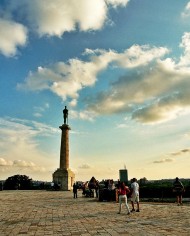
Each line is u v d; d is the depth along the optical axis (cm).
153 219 1410
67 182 5812
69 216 1595
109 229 1154
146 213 1661
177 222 1298
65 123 6191
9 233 1121
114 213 1692
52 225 1293
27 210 1938
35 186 6819
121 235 1024
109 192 2675
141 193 2848
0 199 3053
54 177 5869
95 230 1140
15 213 1772
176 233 1038
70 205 2275
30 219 1502
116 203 2403
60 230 1162
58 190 5650
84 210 1886
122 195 1672
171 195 2681
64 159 5988
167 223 1275
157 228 1149
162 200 2503
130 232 1077
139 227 1183
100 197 2684
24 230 1180
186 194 2675
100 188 2875
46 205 2303
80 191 5191
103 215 1609
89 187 3328
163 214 1595
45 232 1127
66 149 6044
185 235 1000
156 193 2752
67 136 6119
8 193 4462
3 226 1292
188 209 1816
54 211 1856
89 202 2564
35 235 1069
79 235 1050
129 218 1465
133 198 1759
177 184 2123
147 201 2566
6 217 1593
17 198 3209
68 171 5903
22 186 6762
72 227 1227
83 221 1395
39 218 1535
